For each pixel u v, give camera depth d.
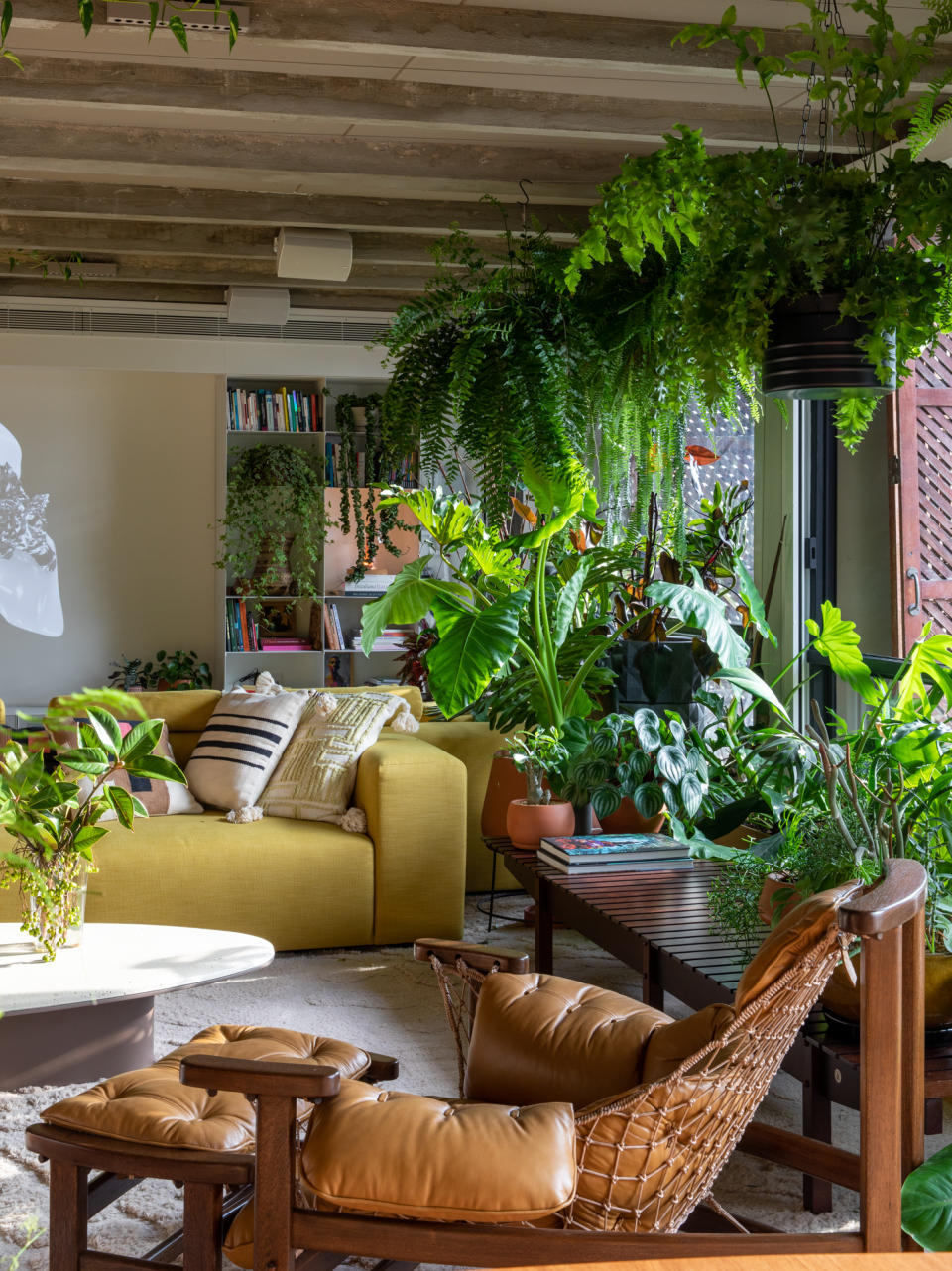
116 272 6.60
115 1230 2.32
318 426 7.64
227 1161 1.83
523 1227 1.64
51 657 7.78
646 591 3.79
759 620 3.81
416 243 5.70
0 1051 2.91
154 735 2.90
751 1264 0.95
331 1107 1.71
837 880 2.48
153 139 4.13
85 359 7.32
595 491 3.97
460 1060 2.37
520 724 4.86
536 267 3.79
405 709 4.87
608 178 4.33
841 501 4.62
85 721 2.88
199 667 7.82
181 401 7.89
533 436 3.62
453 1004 2.38
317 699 4.65
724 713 4.30
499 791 4.46
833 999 2.33
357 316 7.60
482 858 4.96
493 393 3.67
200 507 7.95
